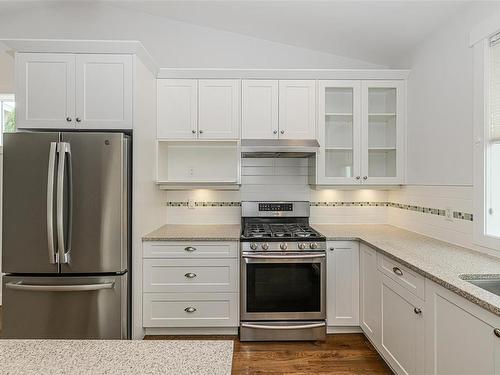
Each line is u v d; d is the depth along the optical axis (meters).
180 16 3.10
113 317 2.26
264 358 2.34
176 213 3.24
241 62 3.21
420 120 2.66
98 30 3.15
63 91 2.37
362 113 2.91
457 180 2.19
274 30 2.98
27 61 2.37
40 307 2.24
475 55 2.00
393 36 2.64
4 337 2.23
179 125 2.89
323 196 3.27
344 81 2.90
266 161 3.23
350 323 2.63
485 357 1.22
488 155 1.94
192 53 3.20
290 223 3.19
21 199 2.19
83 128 2.38
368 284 2.43
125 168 2.31
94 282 2.25
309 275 2.55
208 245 2.59
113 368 0.81
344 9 2.39
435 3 2.10
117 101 2.38
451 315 1.42
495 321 1.16
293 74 2.88
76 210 2.22
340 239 2.62
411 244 2.28
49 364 0.83
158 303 2.58
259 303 2.56
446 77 2.31
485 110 1.93
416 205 2.73
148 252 2.57
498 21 1.81
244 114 2.90
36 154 2.19
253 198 3.24
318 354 2.39
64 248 2.18
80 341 0.97
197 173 3.22
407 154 2.88
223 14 2.89
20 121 2.37
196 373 0.79
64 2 3.11
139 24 3.17
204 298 2.59
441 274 1.54
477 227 2.01
